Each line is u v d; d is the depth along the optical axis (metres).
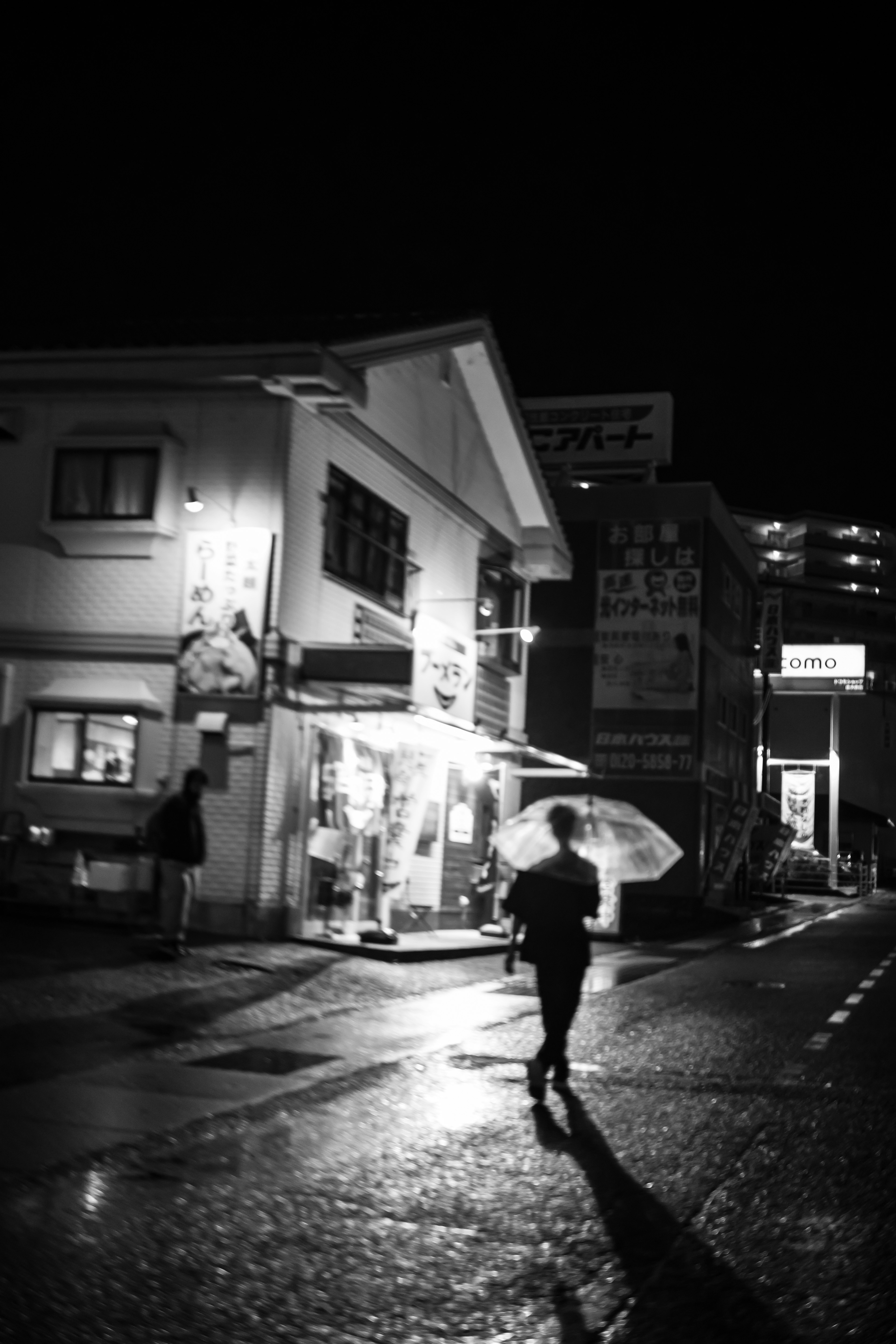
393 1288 5.38
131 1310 5.00
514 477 27.86
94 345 19.39
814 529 107.94
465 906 26.05
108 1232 5.95
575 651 41.09
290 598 19.20
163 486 19.09
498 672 27.86
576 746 40.72
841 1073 11.20
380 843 22.28
